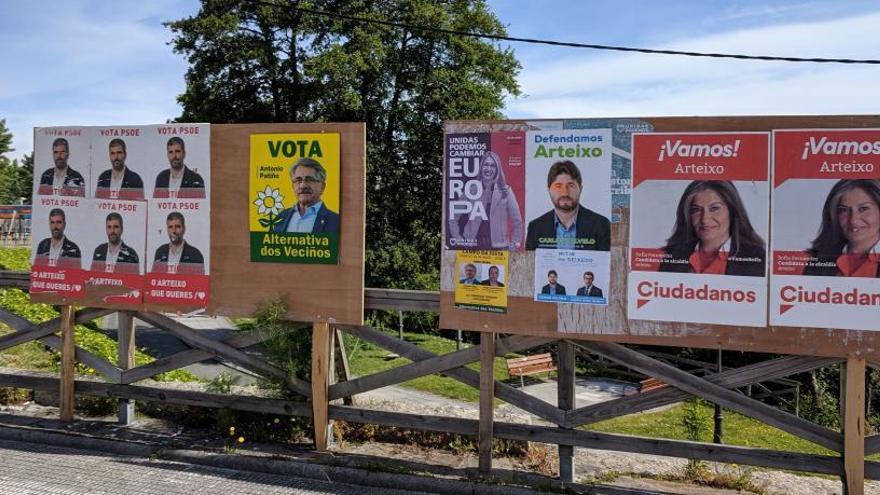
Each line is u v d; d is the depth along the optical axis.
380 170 28.25
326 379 6.19
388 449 6.38
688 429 9.23
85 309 6.98
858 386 5.00
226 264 6.42
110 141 6.73
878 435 5.07
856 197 4.97
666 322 5.38
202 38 28.67
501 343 5.79
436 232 29.69
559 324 5.60
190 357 6.66
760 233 5.17
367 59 27.38
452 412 6.61
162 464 6.06
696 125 5.27
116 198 6.72
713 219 5.25
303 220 6.17
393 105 29.69
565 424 5.64
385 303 6.15
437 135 29.38
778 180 5.12
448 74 29.27
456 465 5.98
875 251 4.94
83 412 7.27
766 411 5.24
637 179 5.41
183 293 6.54
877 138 4.93
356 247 6.07
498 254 5.73
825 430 5.17
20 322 7.16
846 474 5.03
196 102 29.30
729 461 5.31
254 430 6.52
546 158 5.60
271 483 5.68
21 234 32.72
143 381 7.43
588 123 5.50
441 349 20.77
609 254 5.48
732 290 5.23
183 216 6.53
